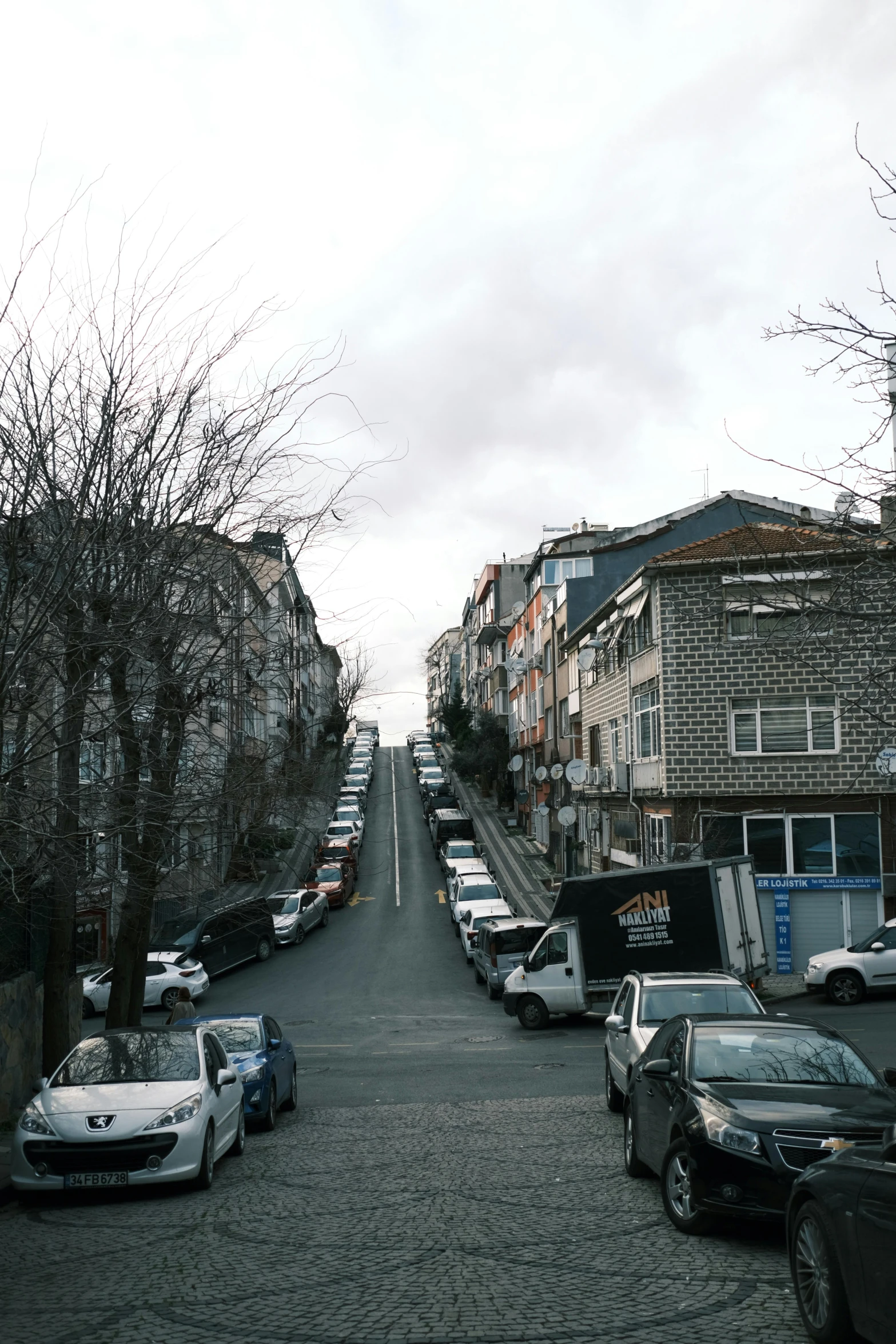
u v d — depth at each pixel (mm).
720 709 28422
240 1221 8812
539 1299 6426
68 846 10984
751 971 22047
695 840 28281
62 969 14781
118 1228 8891
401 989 30938
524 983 23484
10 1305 6816
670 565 28578
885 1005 22594
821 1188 5629
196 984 29984
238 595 13547
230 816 15617
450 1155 11133
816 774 27844
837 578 8883
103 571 11039
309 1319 6234
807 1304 5738
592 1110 13625
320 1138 12852
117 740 13391
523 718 64312
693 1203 7582
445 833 56750
